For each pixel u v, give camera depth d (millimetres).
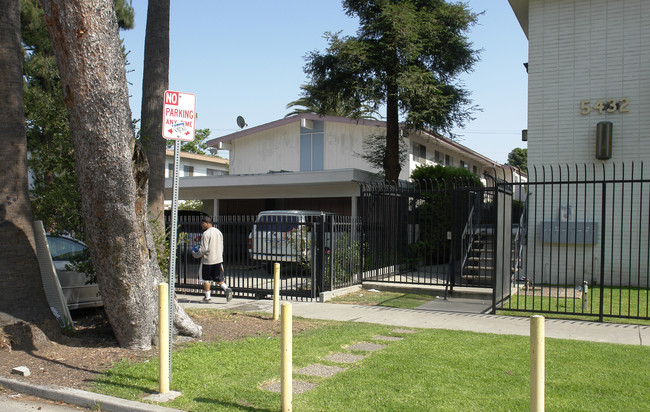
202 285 12398
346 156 23766
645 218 13219
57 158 7836
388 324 8547
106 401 4844
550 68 14320
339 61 18078
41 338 6605
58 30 5621
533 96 14492
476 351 6562
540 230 14281
